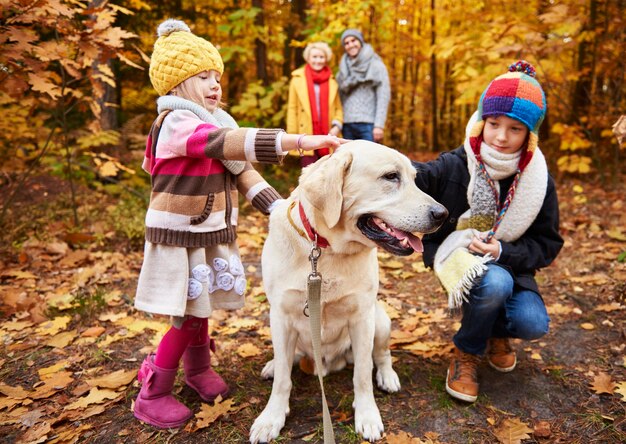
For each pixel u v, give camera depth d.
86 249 4.21
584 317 3.00
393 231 1.87
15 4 3.14
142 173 6.00
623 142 2.29
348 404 2.21
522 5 6.39
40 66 3.32
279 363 2.05
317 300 1.85
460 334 2.28
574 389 2.29
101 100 5.99
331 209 1.78
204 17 9.02
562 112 7.44
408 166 1.89
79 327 2.98
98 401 2.22
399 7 9.88
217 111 2.10
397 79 12.38
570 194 5.83
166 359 2.06
